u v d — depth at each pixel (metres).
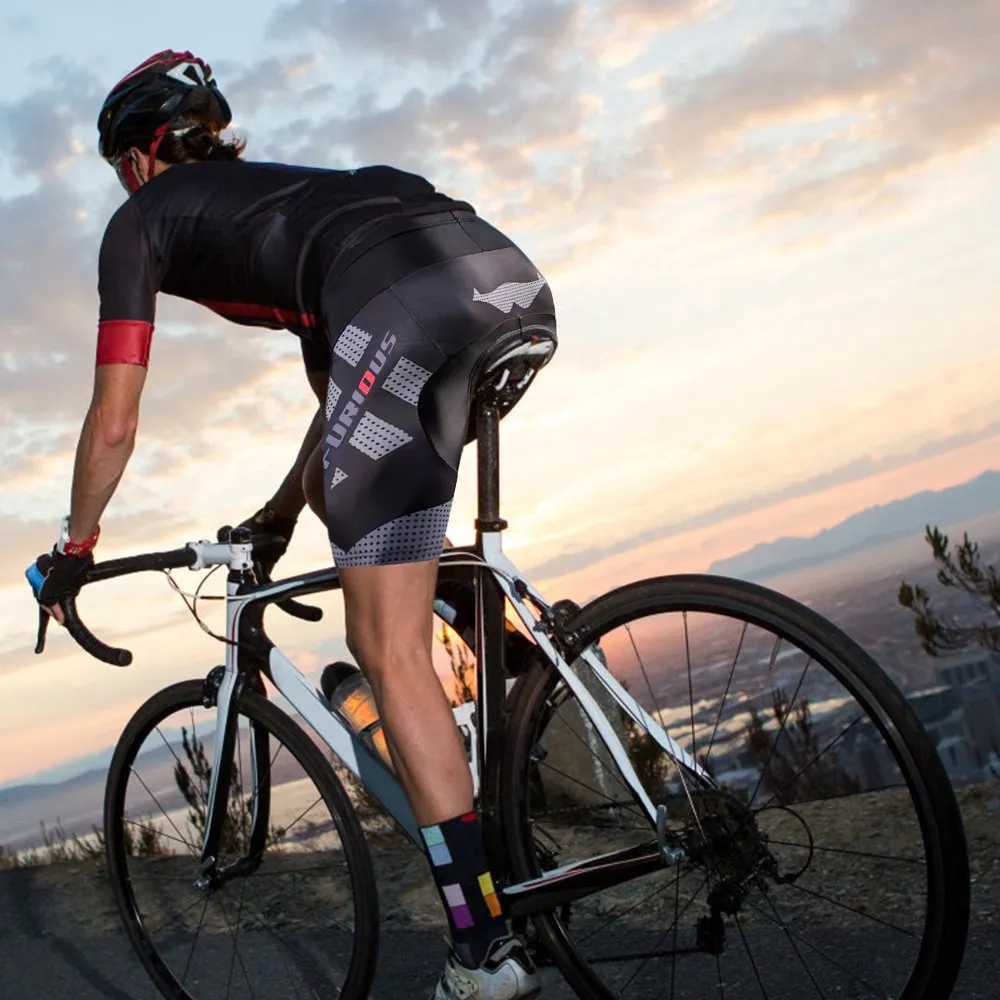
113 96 2.07
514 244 1.88
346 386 1.74
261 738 2.20
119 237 1.88
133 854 2.49
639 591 1.78
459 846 1.74
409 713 1.74
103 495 1.93
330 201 1.82
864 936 2.10
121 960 2.78
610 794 2.66
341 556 1.76
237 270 1.86
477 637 1.89
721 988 2.02
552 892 1.78
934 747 1.50
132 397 1.86
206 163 1.93
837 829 2.65
